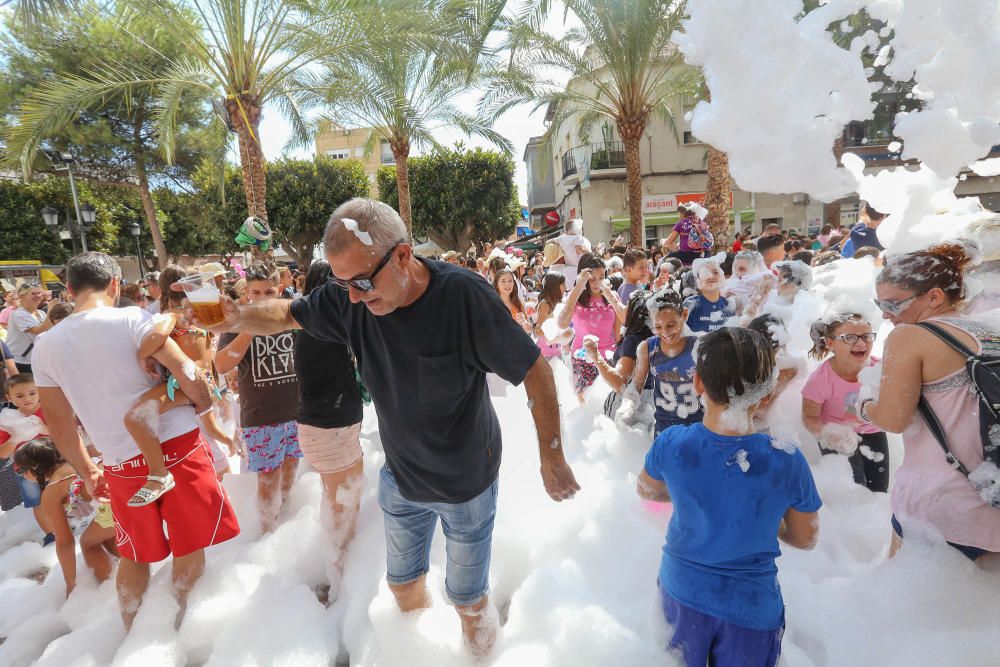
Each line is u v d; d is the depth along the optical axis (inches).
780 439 64.4
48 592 113.3
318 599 107.2
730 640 62.7
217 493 99.0
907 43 64.0
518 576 107.6
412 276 68.3
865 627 77.5
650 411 134.0
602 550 104.6
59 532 108.7
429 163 924.0
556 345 199.9
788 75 63.0
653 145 824.3
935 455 71.5
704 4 62.4
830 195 73.0
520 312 222.5
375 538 116.3
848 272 105.7
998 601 71.4
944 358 67.9
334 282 66.2
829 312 103.3
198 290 73.0
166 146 334.0
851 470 114.8
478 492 76.0
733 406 63.1
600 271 173.8
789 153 65.6
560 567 99.5
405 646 85.3
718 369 62.6
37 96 315.3
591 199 850.8
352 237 62.2
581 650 77.6
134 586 95.8
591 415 162.9
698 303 140.1
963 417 67.7
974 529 69.5
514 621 90.4
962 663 68.2
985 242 75.6
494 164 932.6
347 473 111.6
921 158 66.4
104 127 607.5
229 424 171.8
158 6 305.4
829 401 106.6
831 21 65.7
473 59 350.3
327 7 319.3
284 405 126.4
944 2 59.8
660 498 71.8
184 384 93.7
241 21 322.3
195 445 96.7
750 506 61.8
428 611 90.3
